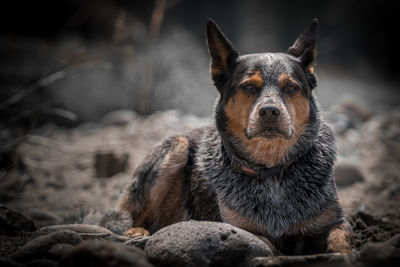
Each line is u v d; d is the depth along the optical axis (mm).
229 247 3613
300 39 5434
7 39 26625
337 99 18875
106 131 11672
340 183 7980
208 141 5395
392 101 21344
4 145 8141
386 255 3322
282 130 4387
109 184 8156
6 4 30250
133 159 9250
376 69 32969
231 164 4832
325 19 35719
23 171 8430
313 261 3527
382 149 10000
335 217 4656
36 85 9711
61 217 6422
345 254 3572
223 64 5195
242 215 4688
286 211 4602
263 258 3551
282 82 4621
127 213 6012
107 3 27797
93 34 27781
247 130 4574
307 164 4738
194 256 3520
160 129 10891
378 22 35344
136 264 3268
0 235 4887
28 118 10422
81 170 9008
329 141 5082
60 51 21312
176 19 30859
